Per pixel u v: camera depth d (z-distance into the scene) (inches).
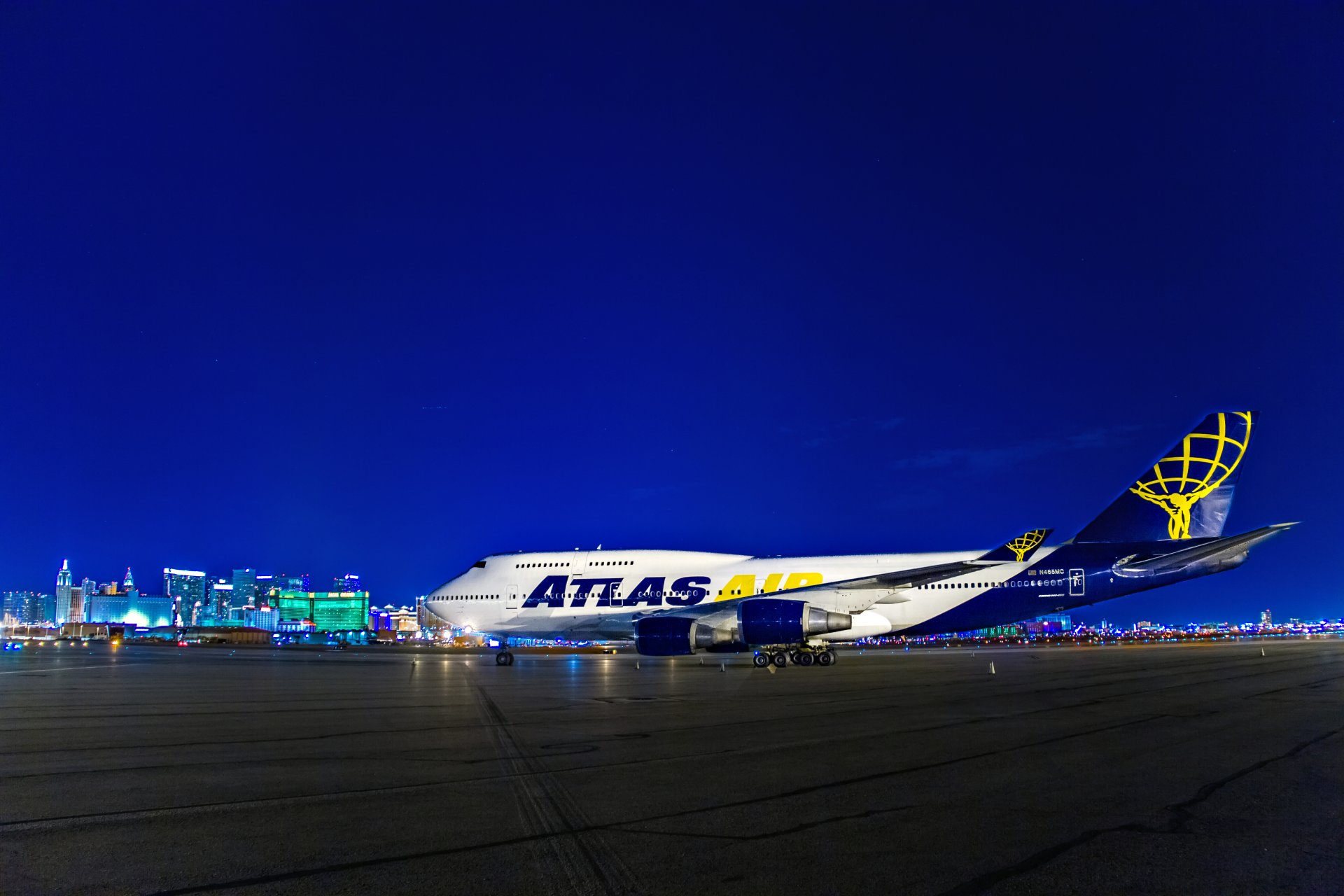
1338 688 1075.9
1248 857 316.2
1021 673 1441.9
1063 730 671.8
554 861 312.5
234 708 916.6
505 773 493.4
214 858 317.4
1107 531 1706.4
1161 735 639.8
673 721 756.6
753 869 302.4
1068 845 332.5
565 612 1947.6
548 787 450.0
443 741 635.5
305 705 954.1
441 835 349.7
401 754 568.7
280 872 299.7
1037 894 276.2
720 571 1888.5
